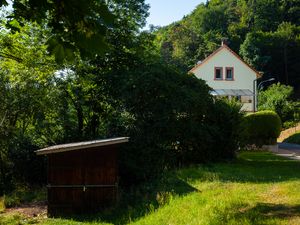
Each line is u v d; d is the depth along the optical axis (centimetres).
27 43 1939
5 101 2245
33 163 2072
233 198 1034
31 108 2294
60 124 2227
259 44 8331
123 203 1446
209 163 1869
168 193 1251
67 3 325
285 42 8412
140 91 1941
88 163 1498
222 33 9425
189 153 1953
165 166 1805
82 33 325
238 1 10819
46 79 2195
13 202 1636
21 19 386
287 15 9694
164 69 2069
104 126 2189
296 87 8319
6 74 2259
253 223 793
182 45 9125
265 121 2770
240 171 1586
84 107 2275
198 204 1042
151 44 2400
